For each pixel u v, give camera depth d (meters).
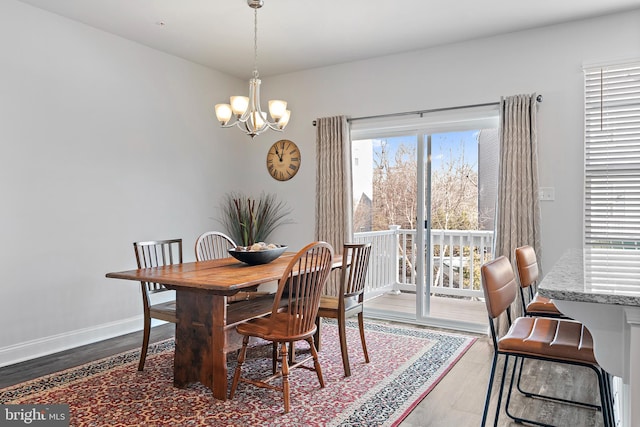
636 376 1.25
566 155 3.63
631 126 3.42
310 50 4.34
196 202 4.77
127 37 4.01
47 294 3.47
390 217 4.62
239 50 4.35
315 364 2.69
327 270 2.61
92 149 3.78
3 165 3.20
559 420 2.30
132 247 4.11
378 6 3.36
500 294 1.94
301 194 5.05
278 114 3.19
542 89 3.74
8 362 3.21
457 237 4.25
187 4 3.34
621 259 2.15
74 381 2.82
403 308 4.54
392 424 2.26
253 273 2.67
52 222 3.50
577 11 3.43
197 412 2.37
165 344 3.68
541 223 3.71
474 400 2.56
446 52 4.17
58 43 3.53
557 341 1.83
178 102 4.56
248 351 3.38
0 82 3.18
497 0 3.25
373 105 4.57
